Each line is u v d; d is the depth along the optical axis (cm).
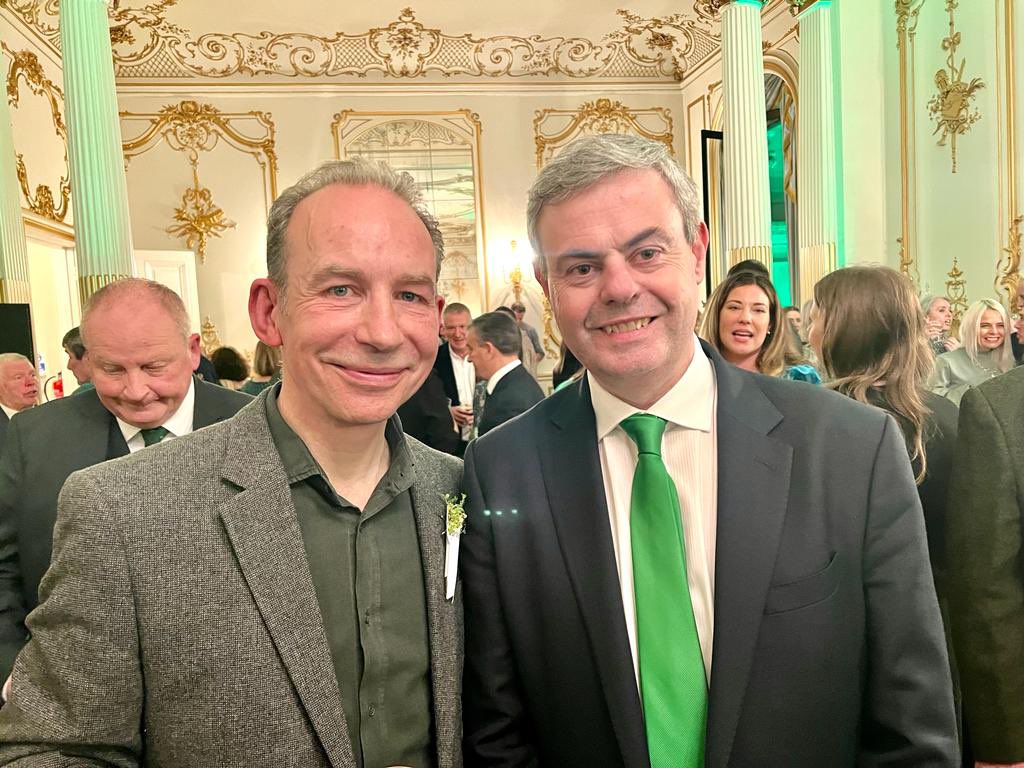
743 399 120
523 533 121
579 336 114
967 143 593
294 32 945
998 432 136
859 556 111
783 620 107
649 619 111
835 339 175
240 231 978
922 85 630
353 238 99
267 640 97
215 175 971
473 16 934
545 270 118
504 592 121
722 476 113
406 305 104
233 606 96
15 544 169
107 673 91
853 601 110
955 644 143
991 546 135
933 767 106
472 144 1025
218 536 98
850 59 660
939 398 172
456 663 115
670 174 113
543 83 1034
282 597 98
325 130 996
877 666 111
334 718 98
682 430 120
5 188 566
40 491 169
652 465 115
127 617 93
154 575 94
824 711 107
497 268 1034
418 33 966
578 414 126
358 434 107
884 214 673
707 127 993
